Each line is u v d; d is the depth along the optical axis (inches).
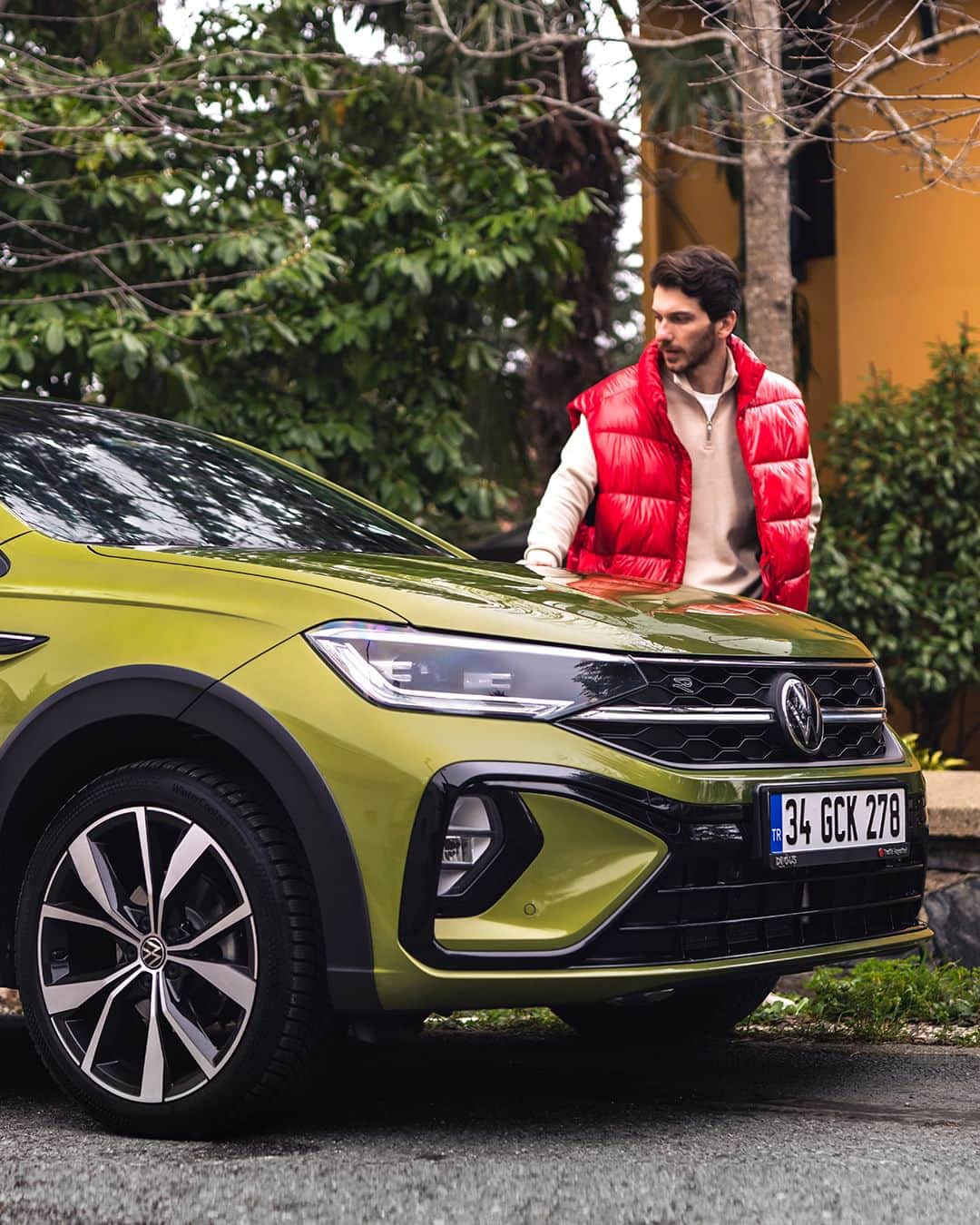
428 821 144.2
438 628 150.1
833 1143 151.4
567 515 221.8
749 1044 211.5
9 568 170.7
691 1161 144.4
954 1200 131.7
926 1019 223.9
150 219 423.8
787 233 345.4
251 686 150.3
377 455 438.9
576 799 146.5
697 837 150.7
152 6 470.6
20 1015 243.0
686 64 405.7
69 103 420.2
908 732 484.7
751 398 219.0
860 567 449.1
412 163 451.5
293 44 452.4
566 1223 126.5
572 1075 188.9
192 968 152.9
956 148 435.8
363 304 441.7
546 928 145.6
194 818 152.7
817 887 164.9
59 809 167.5
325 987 149.8
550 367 631.8
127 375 391.9
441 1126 159.6
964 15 305.4
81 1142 153.7
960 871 252.1
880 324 518.0
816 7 331.3
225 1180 138.8
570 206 439.8
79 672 159.0
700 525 221.0
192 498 195.6
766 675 164.7
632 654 154.3
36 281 419.2
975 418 455.2
